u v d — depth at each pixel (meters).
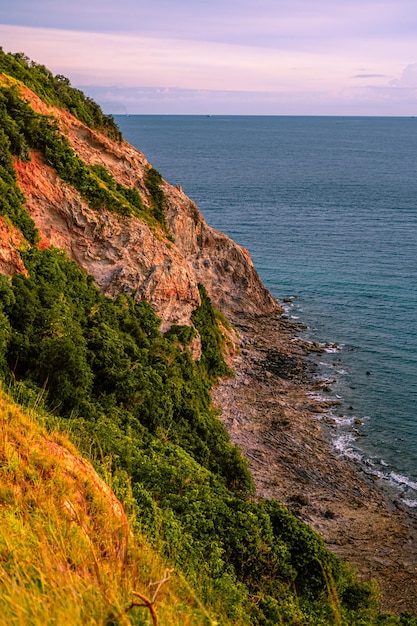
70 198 51.00
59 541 10.23
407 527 40.00
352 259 101.44
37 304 38.28
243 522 23.53
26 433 14.70
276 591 21.16
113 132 68.69
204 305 66.31
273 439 49.47
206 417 45.25
